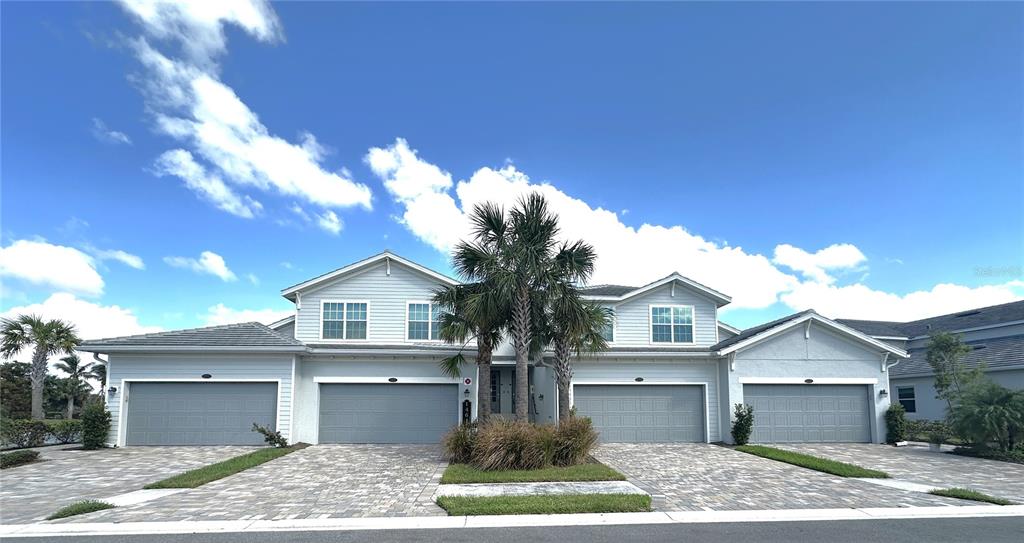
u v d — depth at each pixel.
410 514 9.72
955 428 18.08
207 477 13.02
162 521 9.26
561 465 14.36
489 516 9.53
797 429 21.09
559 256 16.23
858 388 21.53
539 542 8.02
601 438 20.98
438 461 15.95
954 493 11.21
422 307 22.77
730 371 21.00
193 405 19.77
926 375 26.94
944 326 30.95
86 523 9.15
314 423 20.33
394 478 13.25
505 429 14.41
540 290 16.27
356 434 20.52
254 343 19.75
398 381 20.77
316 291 22.67
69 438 21.86
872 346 21.55
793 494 11.44
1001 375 24.67
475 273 16.50
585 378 21.20
